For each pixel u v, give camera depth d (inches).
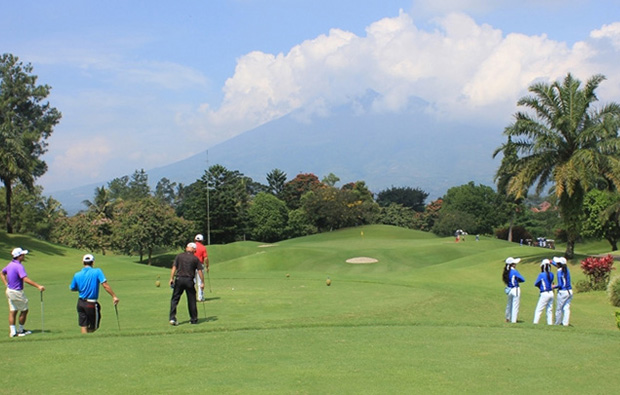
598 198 2536.9
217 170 3937.0
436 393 305.0
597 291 1027.9
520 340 454.3
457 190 4347.9
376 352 403.5
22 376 338.3
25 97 2659.9
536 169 1332.4
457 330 500.4
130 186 6815.9
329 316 593.9
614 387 320.2
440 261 2022.6
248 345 426.6
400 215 4835.1
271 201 4210.1
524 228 4128.9
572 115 1307.8
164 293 789.9
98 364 366.6
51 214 3878.0
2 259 1616.6
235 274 1028.5
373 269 1867.6
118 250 3083.2
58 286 935.0
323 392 305.1
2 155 1884.8
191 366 360.8
